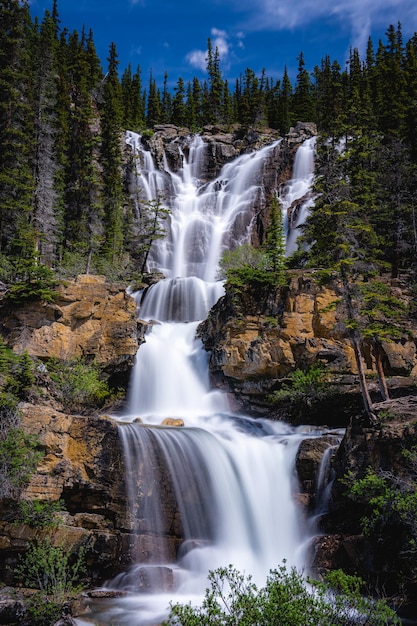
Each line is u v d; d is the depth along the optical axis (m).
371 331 22.20
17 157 37.09
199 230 57.38
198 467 20.31
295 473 21.36
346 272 24.09
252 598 9.69
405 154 40.09
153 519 18.97
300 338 27.91
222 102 93.69
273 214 43.19
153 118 85.56
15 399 19.17
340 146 46.09
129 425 20.34
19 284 26.86
